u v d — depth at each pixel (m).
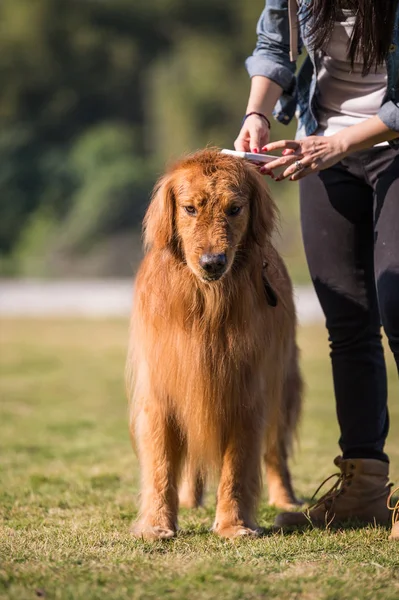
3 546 5.80
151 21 72.75
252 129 6.66
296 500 7.96
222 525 6.29
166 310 6.27
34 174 64.06
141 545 5.86
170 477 6.48
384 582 4.94
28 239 61.44
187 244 6.16
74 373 18.48
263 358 6.45
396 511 6.54
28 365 19.83
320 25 6.08
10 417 13.23
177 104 61.34
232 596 4.71
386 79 6.26
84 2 72.44
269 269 6.59
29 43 70.44
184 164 6.38
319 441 11.23
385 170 6.24
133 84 72.25
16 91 70.75
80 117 72.06
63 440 11.34
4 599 4.61
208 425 6.37
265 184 6.48
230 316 6.24
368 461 6.64
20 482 8.56
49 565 5.26
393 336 6.09
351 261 6.57
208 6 70.75
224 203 6.14
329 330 6.71
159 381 6.39
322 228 6.60
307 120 6.64
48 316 33.97
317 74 6.48
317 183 6.61
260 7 65.69
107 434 11.84
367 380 6.60
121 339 25.62
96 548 5.79
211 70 61.84
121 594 4.71
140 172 59.66
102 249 56.59
